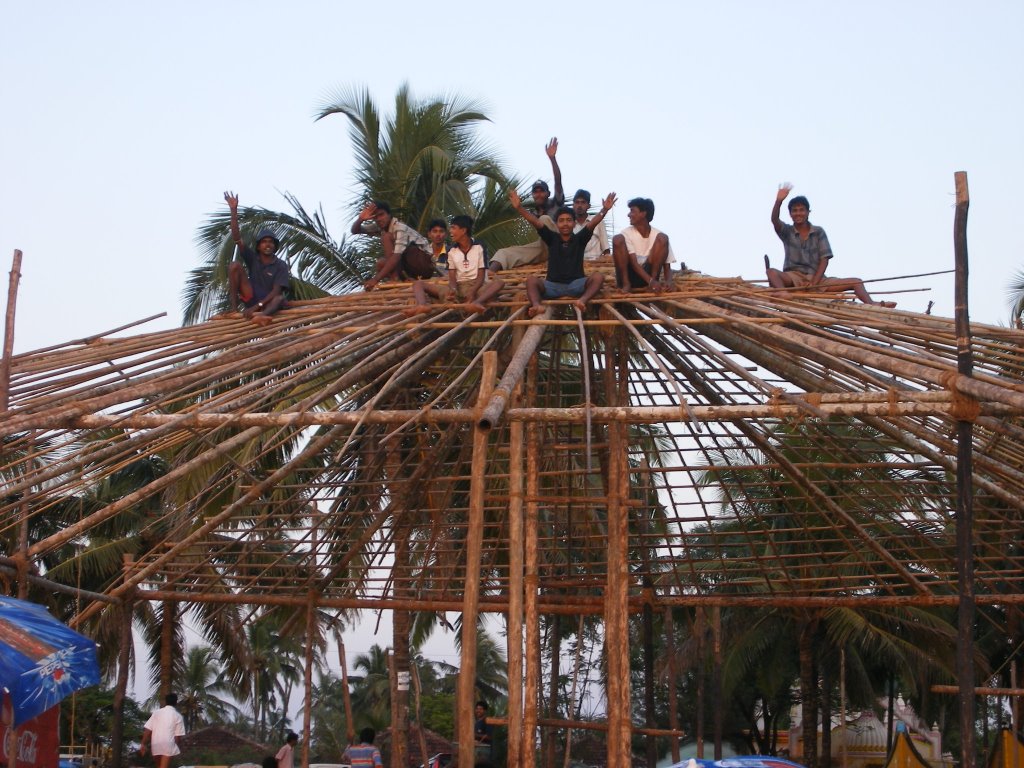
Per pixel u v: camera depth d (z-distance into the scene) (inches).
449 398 465.1
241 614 898.1
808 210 442.3
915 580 490.3
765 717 1194.6
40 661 222.5
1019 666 893.2
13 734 229.0
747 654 933.8
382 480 469.7
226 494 641.6
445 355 451.5
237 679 863.7
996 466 398.9
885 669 1022.4
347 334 376.5
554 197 505.7
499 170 755.4
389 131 764.6
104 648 866.8
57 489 333.1
